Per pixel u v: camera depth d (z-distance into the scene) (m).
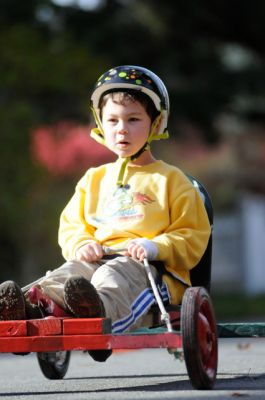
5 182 53.56
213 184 100.31
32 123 54.81
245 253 91.12
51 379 17.92
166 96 16.86
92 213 16.72
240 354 23.27
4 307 14.47
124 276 15.27
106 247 15.97
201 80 63.38
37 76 57.44
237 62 74.31
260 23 60.88
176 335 14.14
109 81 16.45
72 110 61.31
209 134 66.38
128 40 62.72
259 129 83.25
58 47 59.84
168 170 16.64
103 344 14.18
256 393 14.45
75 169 70.00
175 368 20.14
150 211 16.28
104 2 62.84
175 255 15.84
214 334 14.85
